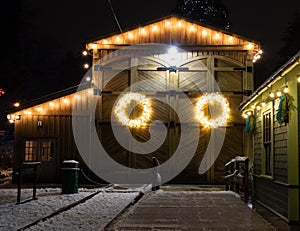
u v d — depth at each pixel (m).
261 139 11.32
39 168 18.48
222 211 9.65
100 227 7.87
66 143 18.53
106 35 18.67
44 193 13.80
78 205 10.98
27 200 11.71
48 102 18.64
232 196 12.48
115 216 9.20
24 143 18.56
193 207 10.25
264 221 8.39
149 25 18.78
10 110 18.56
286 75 8.54
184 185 17.66
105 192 14.30
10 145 35.56
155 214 9.25
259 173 11.59
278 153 9.42
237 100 18.38
